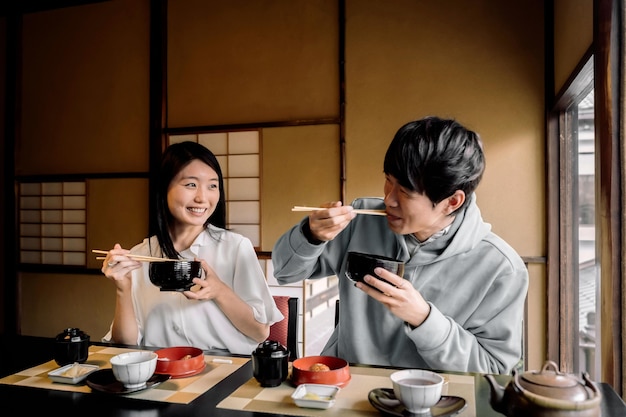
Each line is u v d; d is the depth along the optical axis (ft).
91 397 3.71
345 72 11.33
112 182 12.97
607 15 5.23
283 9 11.81
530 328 10.18
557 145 10.01
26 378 4.18
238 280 6.29
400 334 4.82
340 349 5.22
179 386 3.91
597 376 5.64
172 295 6.04
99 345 5.30
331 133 11.42
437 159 3.77
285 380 4.00
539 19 10.30
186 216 5.97
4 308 13.82
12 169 13.74
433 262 4.73
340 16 11.32
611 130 5.11
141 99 12.85
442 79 10.79
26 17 13.82
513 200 10.34
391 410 3.26
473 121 10.59
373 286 3.93
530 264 10.23
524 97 10.34
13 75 13.76
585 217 8.52
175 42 12.55
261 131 11.84
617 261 5.00
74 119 13.37
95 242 13.10
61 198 13.41
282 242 5.07
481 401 3.53
